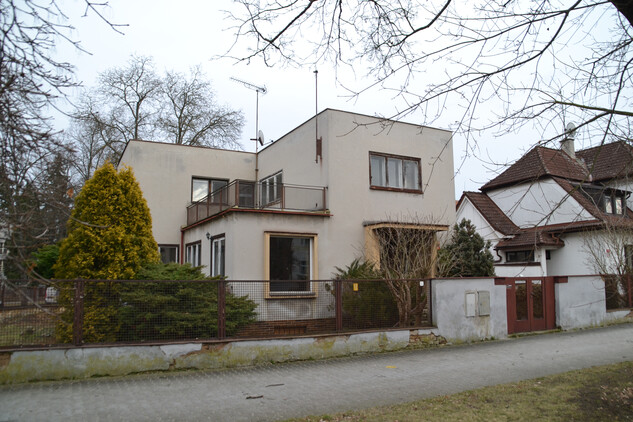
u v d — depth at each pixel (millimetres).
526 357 10227
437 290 11680
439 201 16969
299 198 14641
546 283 14227
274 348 9688
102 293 8781
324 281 10734
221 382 8141
